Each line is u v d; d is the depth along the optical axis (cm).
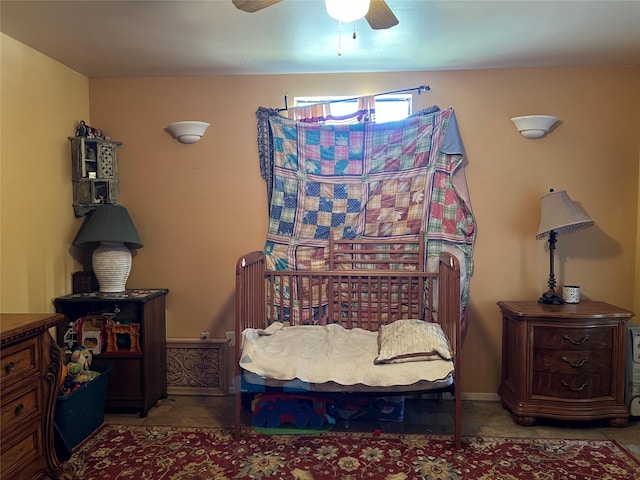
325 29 248
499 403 318
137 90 333
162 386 325
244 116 329
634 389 277
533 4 219
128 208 338
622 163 312
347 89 324
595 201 313
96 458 243
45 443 213
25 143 271
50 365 215
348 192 323
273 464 237
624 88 309
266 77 327
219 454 247
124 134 335
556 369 275
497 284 320
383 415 287
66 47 274
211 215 335
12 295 261
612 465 234
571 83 312
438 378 238
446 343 256
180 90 331
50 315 216
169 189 336
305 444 258
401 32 251
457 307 245
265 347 268
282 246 324
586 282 317
